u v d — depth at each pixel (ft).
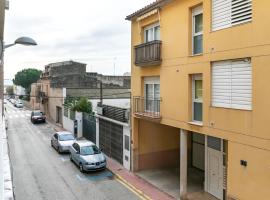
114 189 52.01
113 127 70.90
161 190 50.42
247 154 34.09
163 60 49.39
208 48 39.24
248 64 33.96
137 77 57.98
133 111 59.47
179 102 45.70
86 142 68.59
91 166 60.54
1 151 12.25
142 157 61.31
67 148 77.41
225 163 44.62
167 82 48.60
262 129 32.07
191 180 55.42
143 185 52.90
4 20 19.56
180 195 46.62
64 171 62.59
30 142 94.89
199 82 42.86
